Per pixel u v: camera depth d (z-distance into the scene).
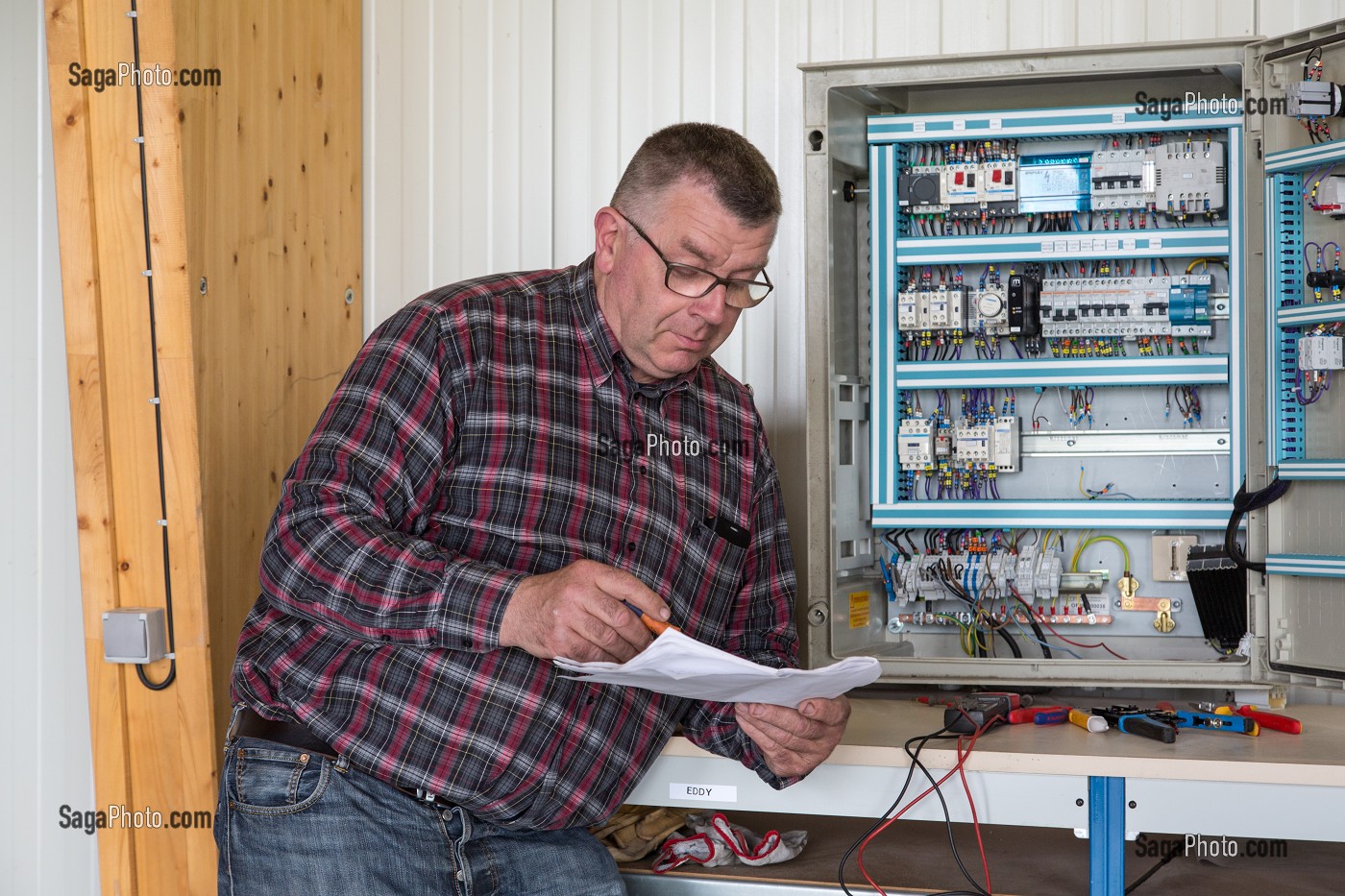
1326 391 1.90
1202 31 2.29
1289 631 1.93
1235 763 1.60
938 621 2.24
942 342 2.25
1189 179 2.08
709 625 1.61
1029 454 2.22
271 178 2.27
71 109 1.90
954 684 2.10
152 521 1.94
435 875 1.41
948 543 2.23
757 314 2.48
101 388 1.93
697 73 2.54
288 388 2.34
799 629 2.43
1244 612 2.00
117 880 1.97
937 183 2.18
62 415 2.36
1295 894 1.92
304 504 1.32
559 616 1.21
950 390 2.27
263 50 2.24
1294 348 1.92
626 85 2.58
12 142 2.37
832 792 1.74
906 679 2.06
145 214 1.91
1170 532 2.11
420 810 1.41
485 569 1.28
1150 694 2.16
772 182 1.40
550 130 2.62
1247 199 1.96
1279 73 1.94
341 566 1.28
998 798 1.69
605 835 1.96
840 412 2.16
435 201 2.67
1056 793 1.68
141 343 1.93
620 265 1.45
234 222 2.13
